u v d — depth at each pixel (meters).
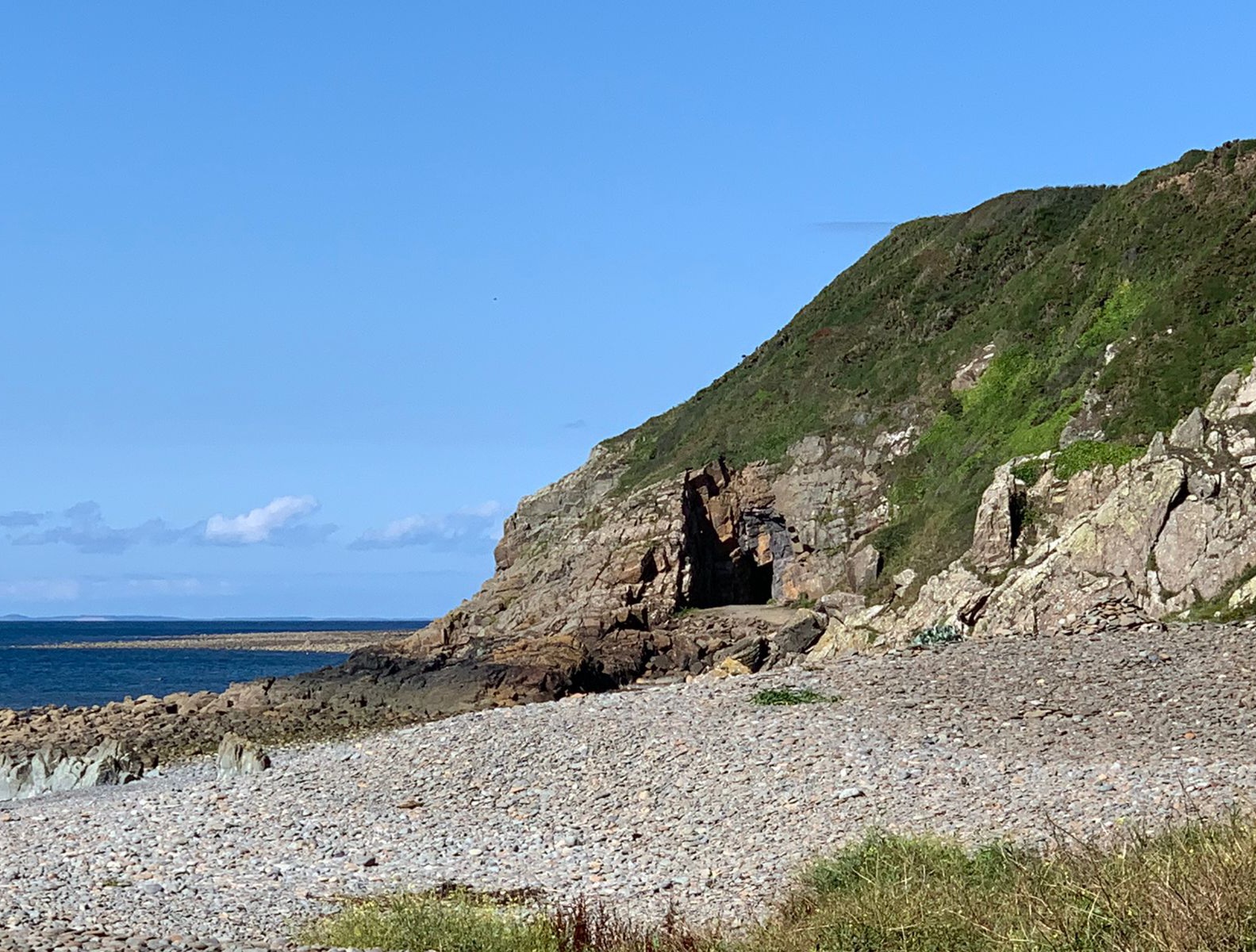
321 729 53.81
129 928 16.58
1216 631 35.00
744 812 23.88
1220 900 11.15
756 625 71.94
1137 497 47.31
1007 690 30.75
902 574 62.78
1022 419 68.56
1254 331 55.97
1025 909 13.04
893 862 17.05
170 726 54.69
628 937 15.95
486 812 25.58
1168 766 24.17
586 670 65.75
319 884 20.47
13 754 45.97
